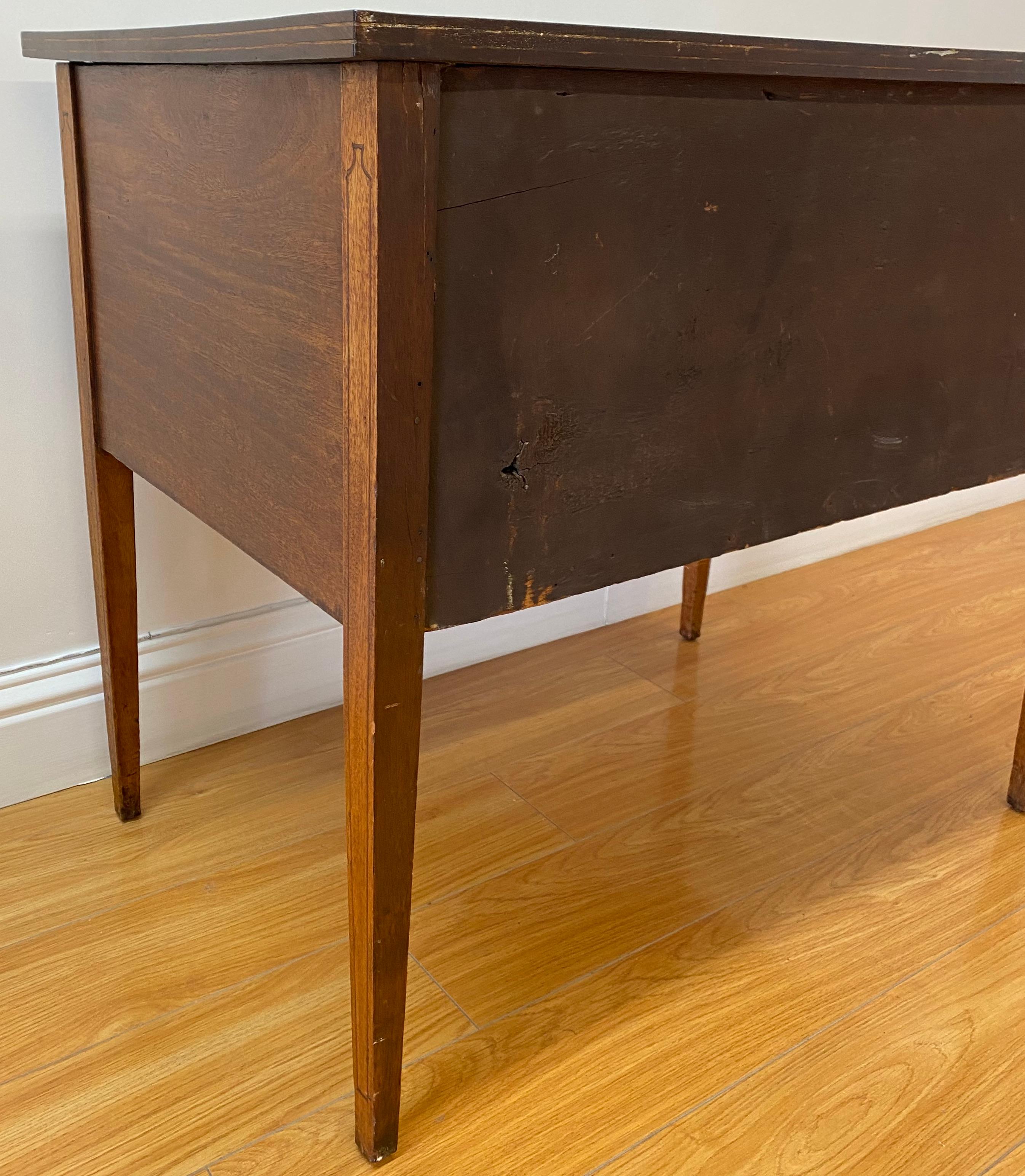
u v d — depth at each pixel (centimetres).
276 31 57
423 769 126
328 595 68
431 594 65
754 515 81
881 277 81
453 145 57
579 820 118
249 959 97
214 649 125
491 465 65
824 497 85
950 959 100
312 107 59
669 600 172
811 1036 91
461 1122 82
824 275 77
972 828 119
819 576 187
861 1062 88
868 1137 81
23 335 104
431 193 56
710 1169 79
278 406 69
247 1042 88
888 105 75
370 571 62
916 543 203
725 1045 90
